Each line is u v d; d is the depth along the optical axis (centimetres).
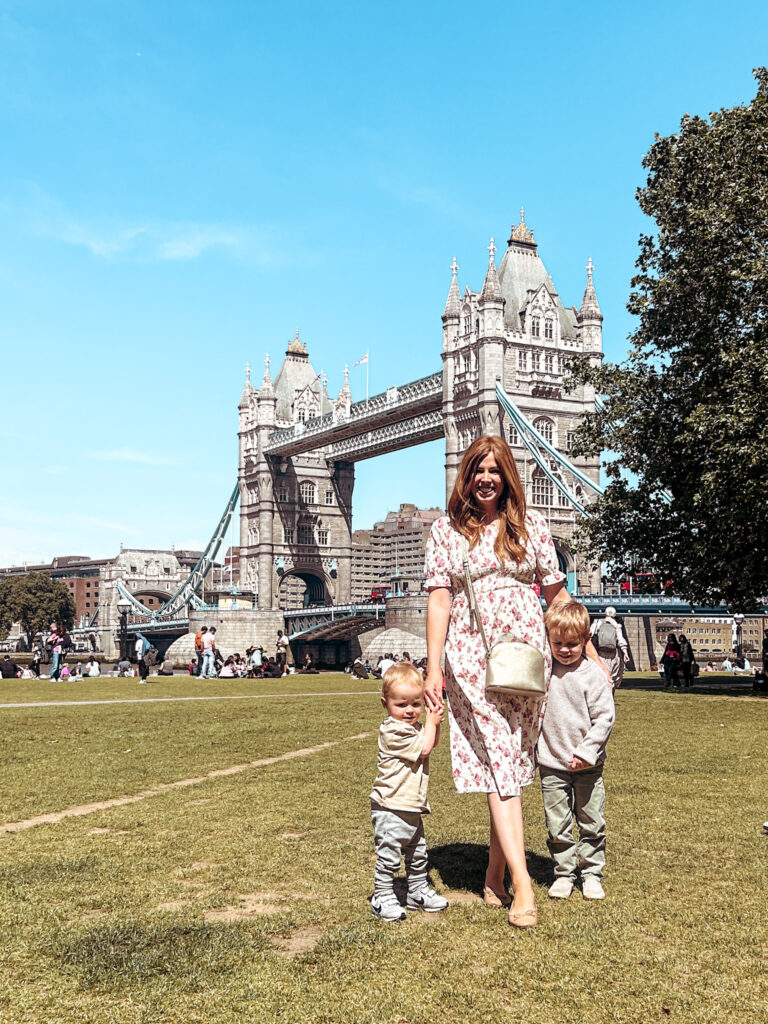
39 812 1041
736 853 812
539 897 710
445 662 720
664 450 3950
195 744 1655
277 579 16512
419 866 684
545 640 719
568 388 4566
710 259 3644
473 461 729
